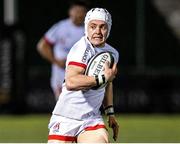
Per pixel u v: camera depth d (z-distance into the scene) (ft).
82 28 87.86
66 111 51.42
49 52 88.99
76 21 86.84
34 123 118.21
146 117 132.26
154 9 150.10
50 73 133.28
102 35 50.16
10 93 130.62
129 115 135.13
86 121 51.24
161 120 126.21
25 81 131.75
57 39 88.53
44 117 129.18
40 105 133.08
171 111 136.56
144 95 135.85
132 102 135.74
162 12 151.12
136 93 135.85
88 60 50.01
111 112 54.13
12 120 123.95
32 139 94.38
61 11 147.23
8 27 130.00
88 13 50.52
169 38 148.87
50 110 133.28
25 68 131.44
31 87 132.77
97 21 49.96
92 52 50.24
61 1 147.33
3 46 130.00
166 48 148.25
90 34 50.24
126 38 146.82
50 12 147.02
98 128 51.11
